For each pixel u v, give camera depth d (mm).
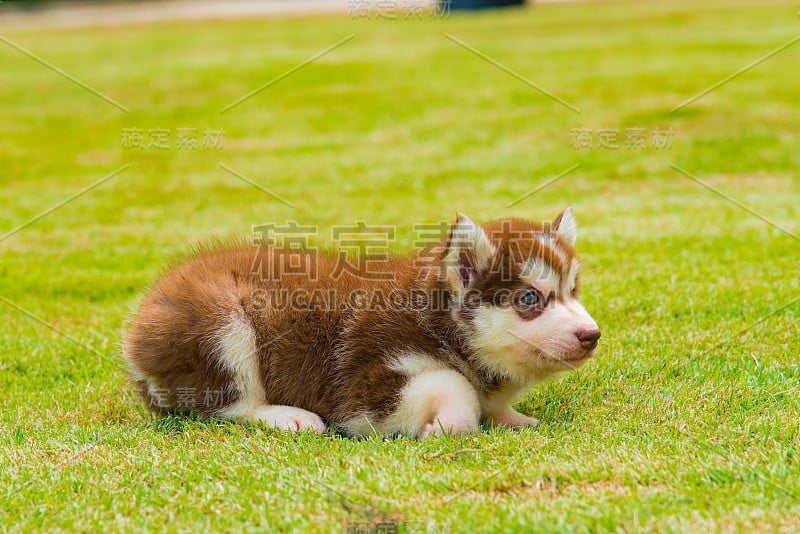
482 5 41188
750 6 37125
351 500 5180
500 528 4688
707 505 4949
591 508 4906
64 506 5344
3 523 5148
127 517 5164
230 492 5410
